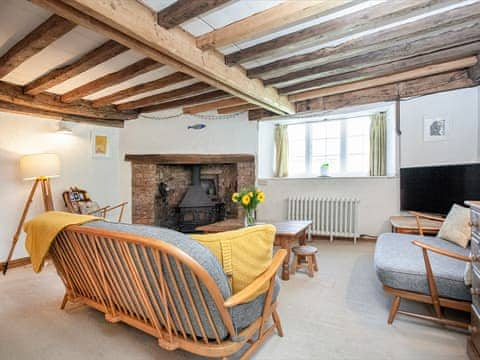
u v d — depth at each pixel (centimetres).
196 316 143
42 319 220
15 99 328
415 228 328
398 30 229
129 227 158
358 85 374
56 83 299
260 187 513
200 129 518
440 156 379
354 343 186
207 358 171
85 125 441
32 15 191
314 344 185
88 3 155
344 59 290
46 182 380
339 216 454
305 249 313
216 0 172
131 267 150
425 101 391
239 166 524
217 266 139
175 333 159
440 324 205
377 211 439
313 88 368
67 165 419
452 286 186
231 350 148
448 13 212
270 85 343
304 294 261
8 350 182
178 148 511
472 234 169
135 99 416
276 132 545
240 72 294
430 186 369
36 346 186
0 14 189
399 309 228
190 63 227
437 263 208
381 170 459
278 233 295
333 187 467
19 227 342
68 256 195
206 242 151
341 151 503
